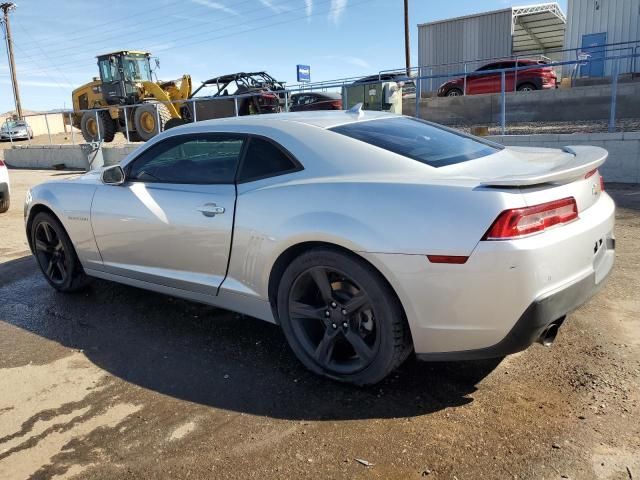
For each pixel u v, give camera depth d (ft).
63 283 14.67
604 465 7.16
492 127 46.11
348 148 9.75
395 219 8.38
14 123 103.24
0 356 11.30
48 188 14.37
